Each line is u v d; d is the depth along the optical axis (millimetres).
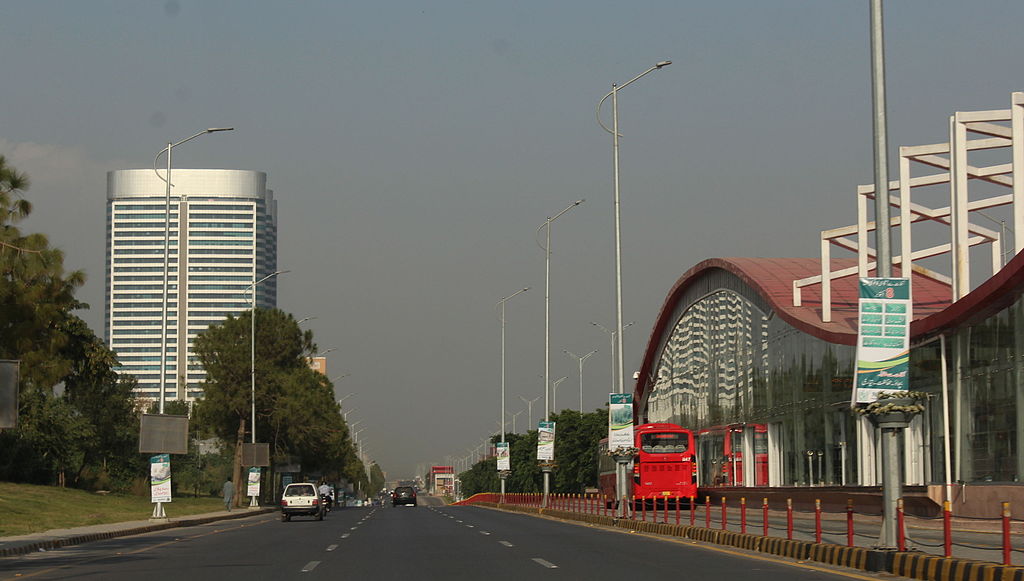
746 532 31047
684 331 86188
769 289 64000
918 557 18906
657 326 92500
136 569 22984
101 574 21844
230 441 93438
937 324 39750
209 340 89812
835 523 41125
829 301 56812
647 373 99812
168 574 21578
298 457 102375
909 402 20516
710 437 77875
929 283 61594
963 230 40750
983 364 37438
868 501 44188
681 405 87188
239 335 90312
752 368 67688
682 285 83625
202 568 23000
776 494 57000
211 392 88625
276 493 118062
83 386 84750
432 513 68188
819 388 55375
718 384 75812
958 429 39094
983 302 36219
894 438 20625
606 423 116500
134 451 102125
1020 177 37219
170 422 50969
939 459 40844
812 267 68438
